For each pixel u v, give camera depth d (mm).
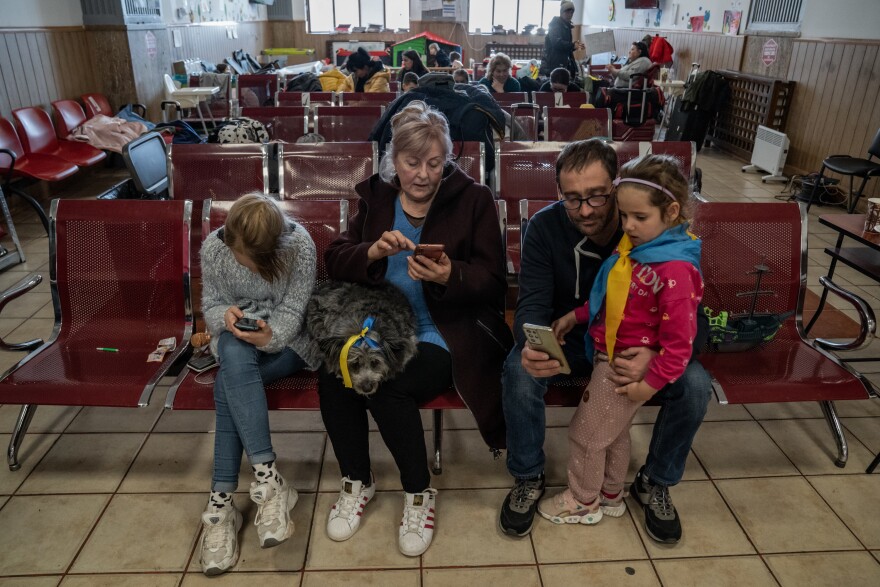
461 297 1768
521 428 1738
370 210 1937
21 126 4621
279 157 2936
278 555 1726
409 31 13523
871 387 1843
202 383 1810
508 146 2998
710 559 1728
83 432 2211
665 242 1492
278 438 2211
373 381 1625
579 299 1822
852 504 1921
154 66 6938
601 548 1764
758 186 5895
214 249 1821
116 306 2166
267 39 12969
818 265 3855
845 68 5508
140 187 3174
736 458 2121
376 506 1903
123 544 1752
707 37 8469
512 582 1653
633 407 1632
